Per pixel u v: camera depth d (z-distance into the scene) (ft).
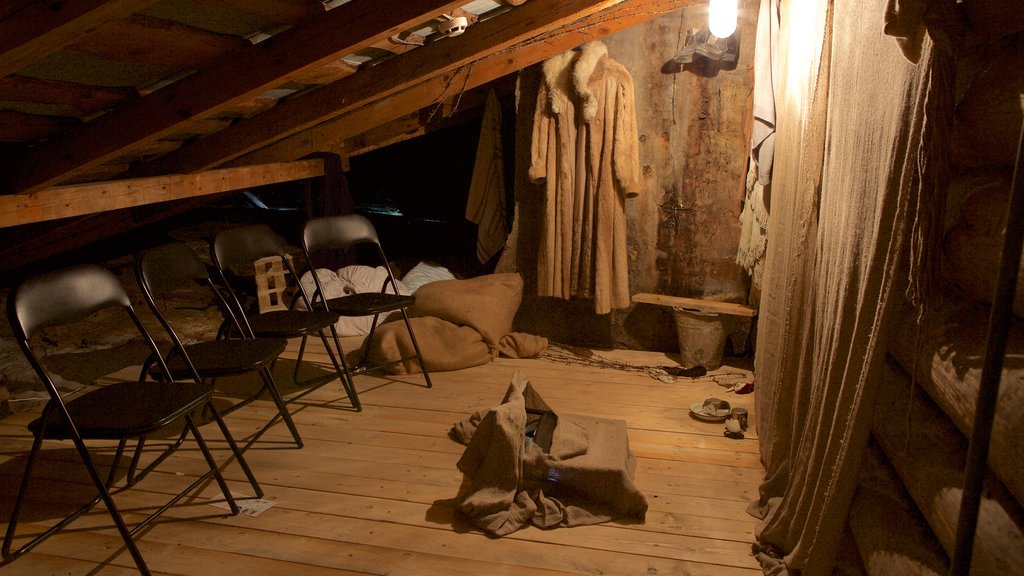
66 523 7.27
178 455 9.57
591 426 9.85
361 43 8.56
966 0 3.86
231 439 8.38
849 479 5.10
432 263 17.33
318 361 13.16
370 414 10.94
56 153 9.39
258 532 7.78
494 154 15.79
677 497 8.48
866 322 4.98
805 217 7.29
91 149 9.39
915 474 4.43
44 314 7.05
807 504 6.26
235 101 9.14
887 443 5.05
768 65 10.09
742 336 13.23
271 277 15.30
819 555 5.45
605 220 12.98
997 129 3.83
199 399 7.35
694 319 12.51
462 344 13.01
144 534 7.72
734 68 12.55
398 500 8.43
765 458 8.94
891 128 4.72
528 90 13.79
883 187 4.73
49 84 8.05
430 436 10.16
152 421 6.75
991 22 3.71
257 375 12.37
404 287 15.78
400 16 8.33
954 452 4.19
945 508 3.91
